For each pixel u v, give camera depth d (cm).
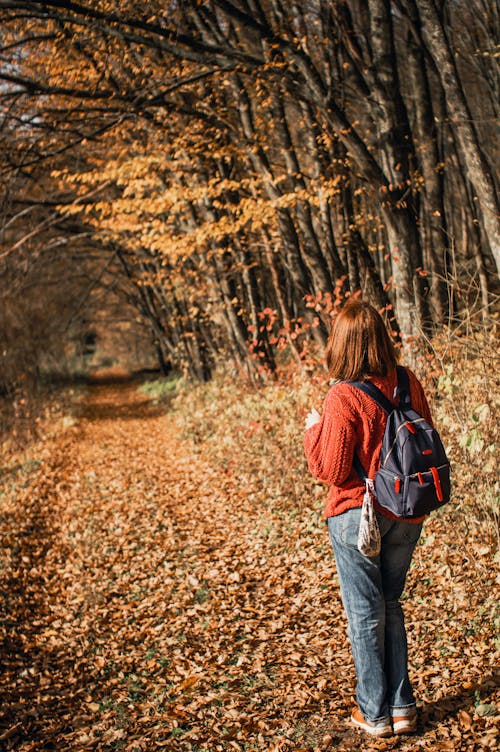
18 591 655
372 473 298
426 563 508
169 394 2633
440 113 1131
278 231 1155
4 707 432
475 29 1273
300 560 612
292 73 855
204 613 539
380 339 307
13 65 1110
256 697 389
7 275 2150
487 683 343
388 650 317
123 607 588
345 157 1006
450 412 540
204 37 1002
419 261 839
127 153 1438
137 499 1011
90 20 841
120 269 2984
